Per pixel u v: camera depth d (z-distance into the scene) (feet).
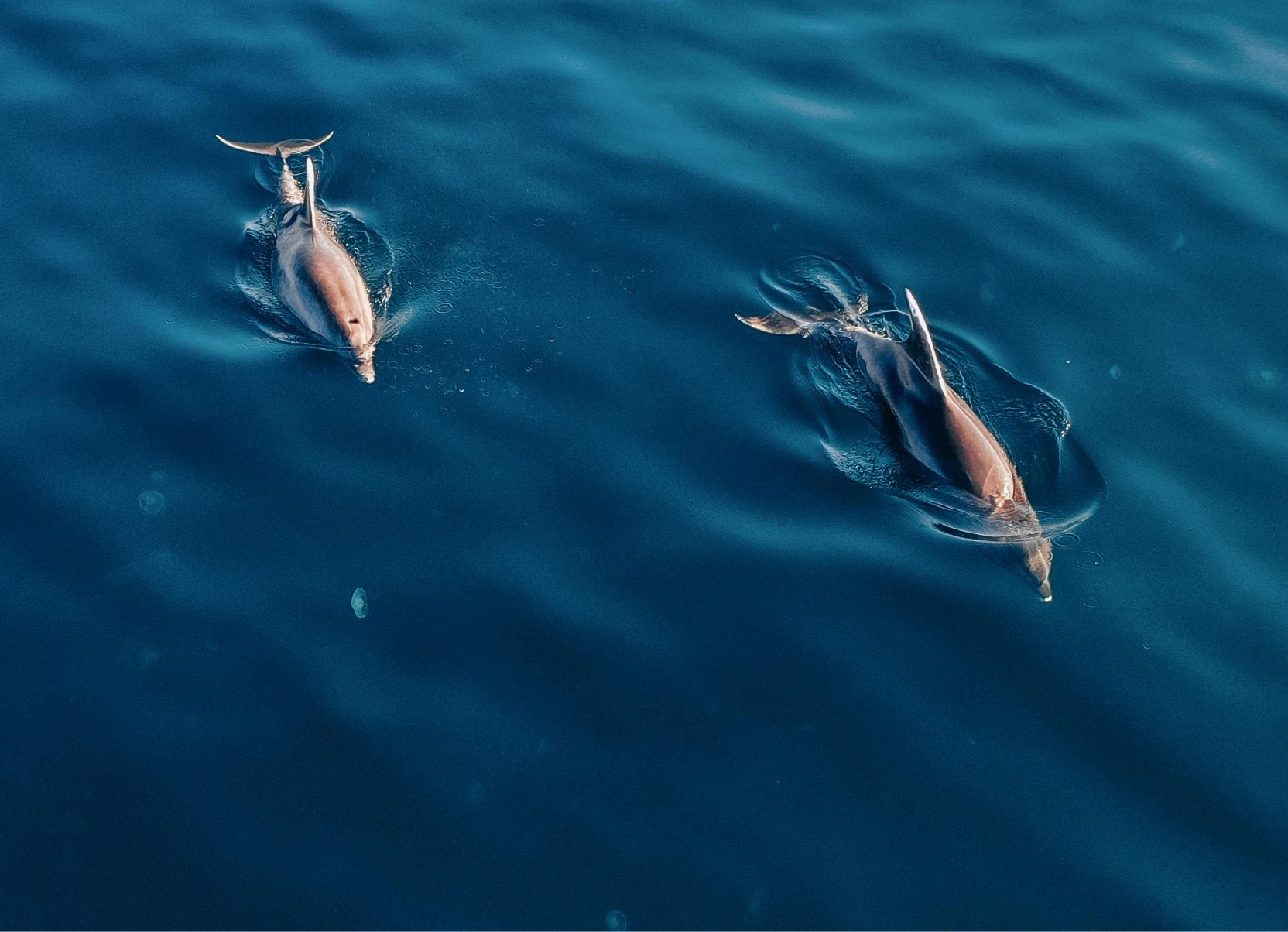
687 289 57.11
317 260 53.36
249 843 37.09
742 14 76.18
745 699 41.70
